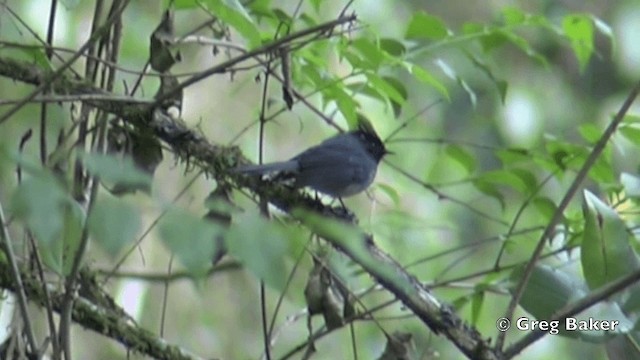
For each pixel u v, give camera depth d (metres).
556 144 8.45
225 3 6.24
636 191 7.79
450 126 15.41
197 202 12.95
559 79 16.58
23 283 6.76
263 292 7.12
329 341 12.95
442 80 14.94
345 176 8.48
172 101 6.94
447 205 14.35
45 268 7.15
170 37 7.00
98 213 3.08
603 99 16.73
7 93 10.30
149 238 12.12
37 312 8.22
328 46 8.07
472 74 14.88
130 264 11.96
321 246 6.82
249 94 14.27
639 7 16.89
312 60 7.88
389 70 9.05
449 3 17.14
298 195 7.33
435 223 12.88
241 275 13.76
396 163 13.54
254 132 14.05
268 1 8.01
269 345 7.18
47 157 6.68
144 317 13.05
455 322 6.80
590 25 8.52
